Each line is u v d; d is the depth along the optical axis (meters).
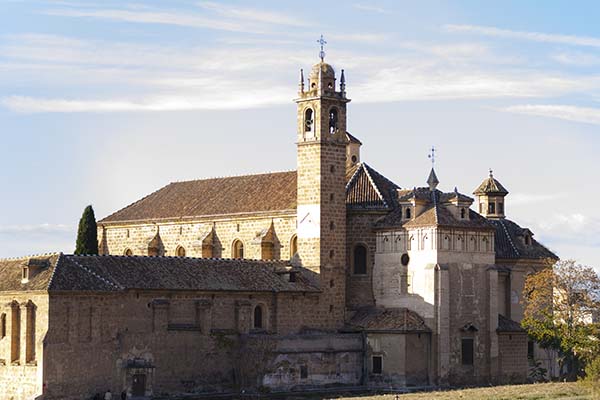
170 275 128.88
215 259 135.75
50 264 123.69
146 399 123.88
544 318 146.00
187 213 155.25
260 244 143.88
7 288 123.81
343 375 136.62
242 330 132.12
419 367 136.25
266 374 130.00
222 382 130.50
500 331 141.88
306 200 140.12
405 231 140.00
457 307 138.62
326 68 141.00
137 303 124.44
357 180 146.50
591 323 145.38
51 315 118.06
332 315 139.50
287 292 135.38
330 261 139.50
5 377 122.25
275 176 153.88
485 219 144.00
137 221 161.12
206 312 129.38
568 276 144.00
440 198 142.25
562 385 130.50
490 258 142.38
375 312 140.25
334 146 140.75
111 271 125.12
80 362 119.44
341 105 141.75
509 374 142.88
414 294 138.62
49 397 117.06
